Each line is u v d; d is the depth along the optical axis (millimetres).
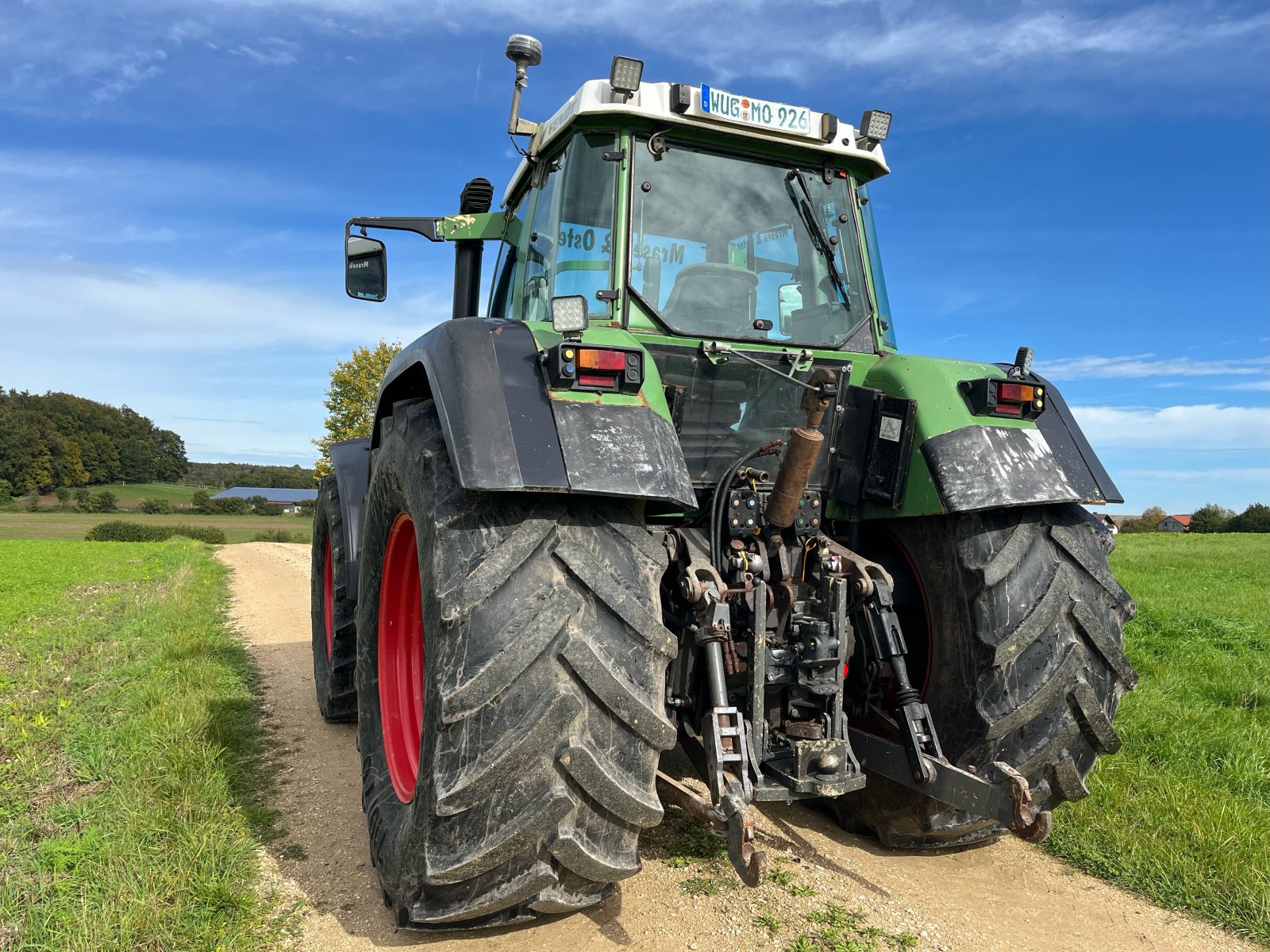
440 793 2053
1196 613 8992
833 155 3312
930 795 2650
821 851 3098
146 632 7586
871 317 3352
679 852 3037
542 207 3285
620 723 2141
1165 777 3643
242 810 3514
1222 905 2670
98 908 2580
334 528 4746
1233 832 3045
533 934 2504
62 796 3576
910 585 3072
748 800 2422
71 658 6617
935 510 2738
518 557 2141
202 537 43062
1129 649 6727
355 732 4805
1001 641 2662
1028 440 2861
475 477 2074
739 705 2746
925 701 2941
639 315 2906
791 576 2807
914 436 2879
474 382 2244
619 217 2924
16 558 19359
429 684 2184
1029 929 2553
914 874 2918
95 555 21094
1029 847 3164
